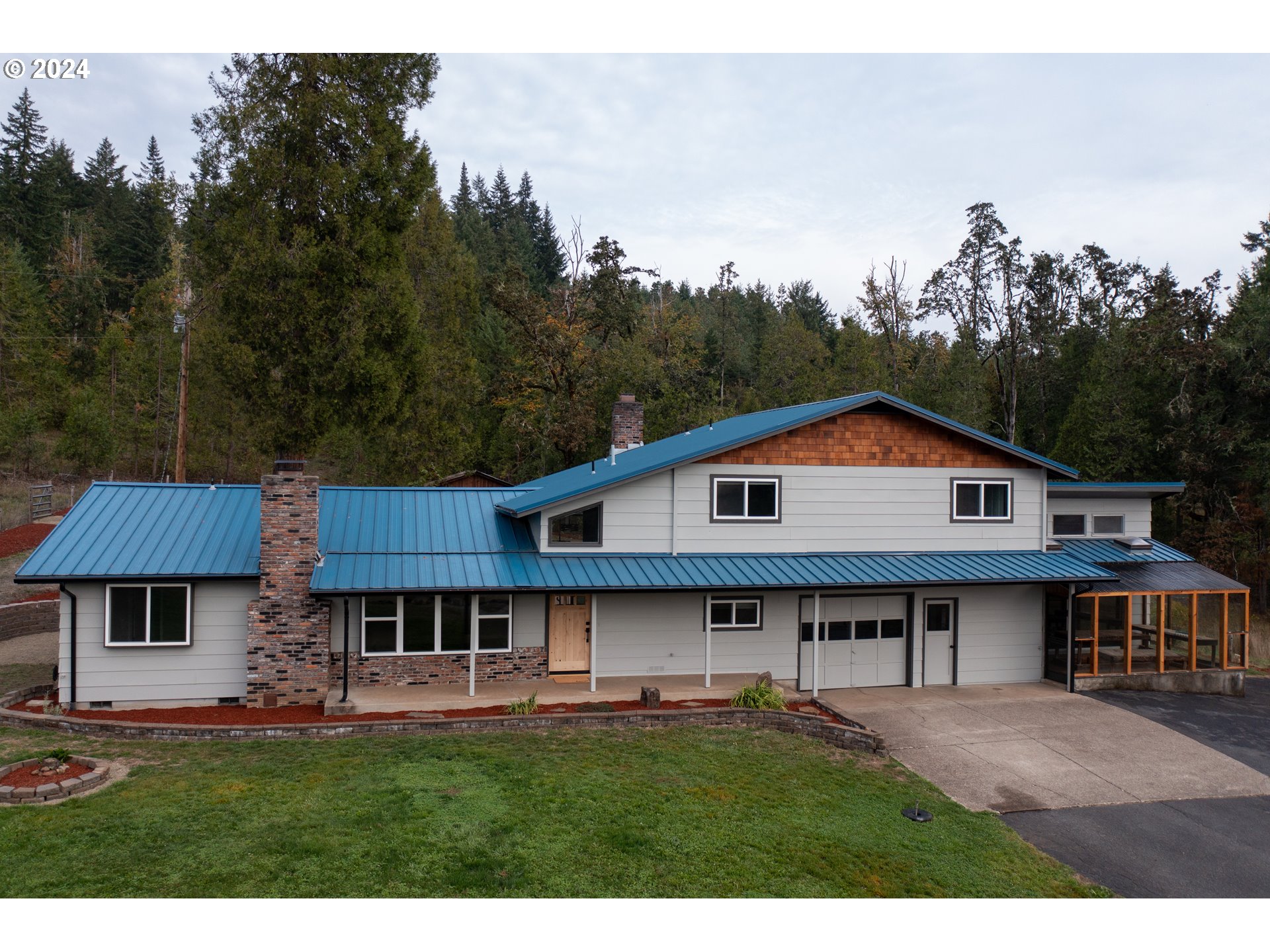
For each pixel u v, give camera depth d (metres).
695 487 18.33
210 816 10.19
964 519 19.73
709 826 10.74
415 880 8.82
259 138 27.53
